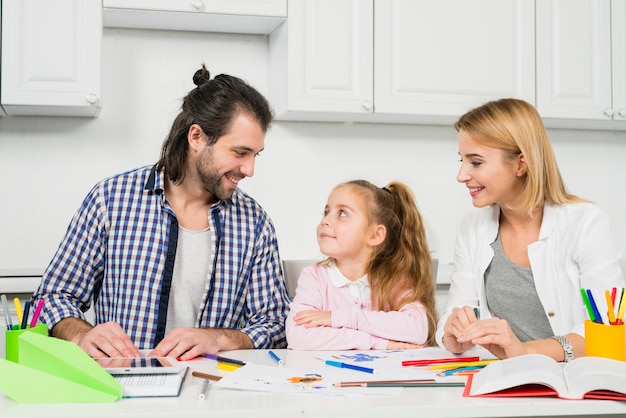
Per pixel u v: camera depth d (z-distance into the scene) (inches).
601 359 42.0
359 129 111.8
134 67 104.5
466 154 59.6
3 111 96.7
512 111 58.5
